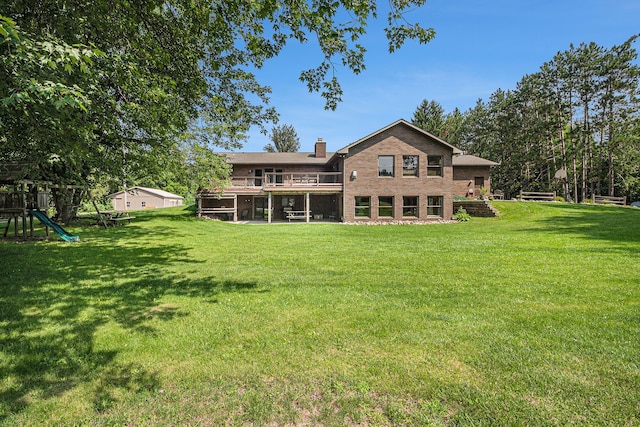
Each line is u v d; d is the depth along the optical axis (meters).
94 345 3.54
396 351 3.37
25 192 11.57
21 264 7.56
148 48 5.60
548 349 3.37
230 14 5.19
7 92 3.89
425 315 4.38
